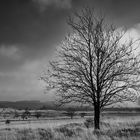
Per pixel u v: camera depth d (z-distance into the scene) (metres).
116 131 13.22
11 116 95.44
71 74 12.62
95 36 12.88
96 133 12.15
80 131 13.34
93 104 12.90
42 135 12.55
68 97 12.62
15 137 11.69
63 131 13.97
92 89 12.52
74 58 12.62
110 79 12.45
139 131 13.17
